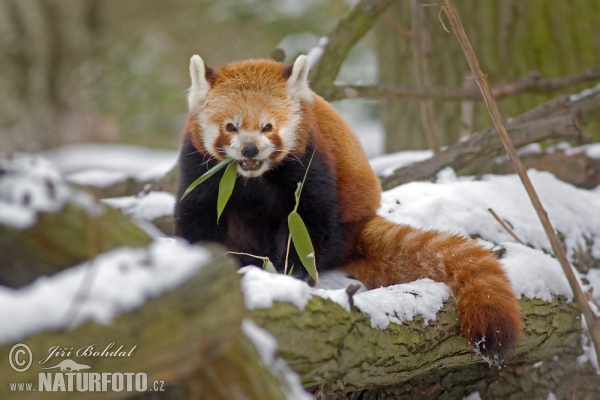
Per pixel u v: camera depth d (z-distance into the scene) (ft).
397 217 30.86
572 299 26.96
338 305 18.90
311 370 17.79
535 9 48.67
